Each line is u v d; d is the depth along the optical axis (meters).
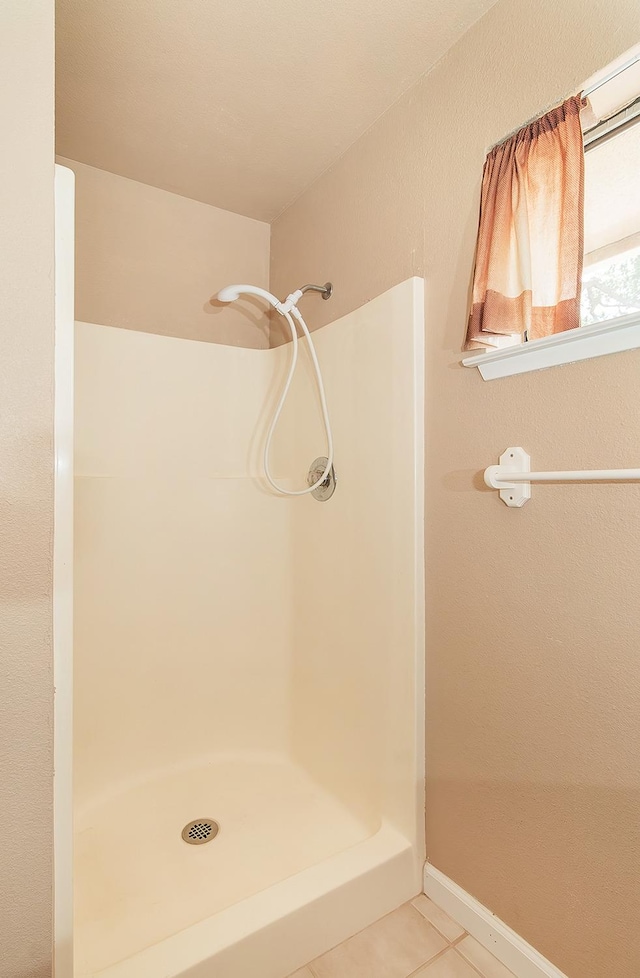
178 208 1.90
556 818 1.01
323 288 1.71
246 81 1.37
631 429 0.90
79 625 1.56
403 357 1.33
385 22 1.19
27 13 0.74
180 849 1.39
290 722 1.82
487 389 1.15
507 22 1.11
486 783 1.15
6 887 0.74
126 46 1.25
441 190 1.28
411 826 1.30
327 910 1.13
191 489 1.76
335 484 1.60
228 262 2.01
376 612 1.42
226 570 1.82
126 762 1.64
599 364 0.94
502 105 1.12
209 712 1.79
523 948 1.06
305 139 1.59
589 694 0.96
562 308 0.95
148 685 1.69
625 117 0.92
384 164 1.47
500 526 1.12
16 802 0.75
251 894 1.24
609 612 0.93
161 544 1.71
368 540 1.46
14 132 0.73
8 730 0.74
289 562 1.83
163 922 1.16
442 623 1.26
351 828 1.46
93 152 1.66
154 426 1.74
